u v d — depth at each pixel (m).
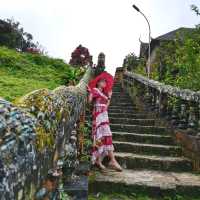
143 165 7.24
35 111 2.19
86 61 24.55
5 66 17.53
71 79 16.33
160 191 5.91
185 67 11.78
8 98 9.28
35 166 1.80
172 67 14.76
